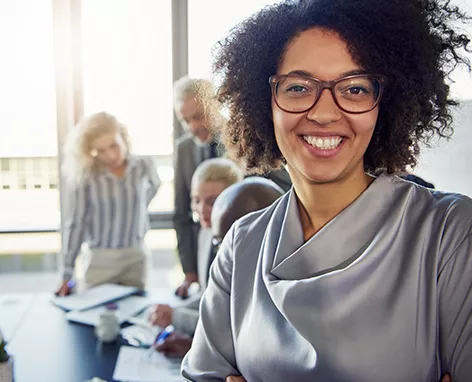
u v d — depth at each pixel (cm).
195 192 208
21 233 399
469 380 65
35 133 368
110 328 190
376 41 70
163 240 455
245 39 83
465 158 186
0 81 354
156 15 354
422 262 68
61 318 214
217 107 93
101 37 352
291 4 74
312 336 69
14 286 386
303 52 69
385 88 74
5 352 153
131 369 165
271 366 75
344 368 67
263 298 79
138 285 284
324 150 69
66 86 356
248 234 88
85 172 267
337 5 69
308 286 70
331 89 68
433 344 67
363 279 69
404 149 77
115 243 277
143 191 285
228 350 88
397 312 67
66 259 263
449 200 71
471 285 65
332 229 73
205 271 205
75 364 172
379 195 74
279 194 138
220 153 263
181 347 176
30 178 385
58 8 345
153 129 365
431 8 76
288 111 69
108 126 265
